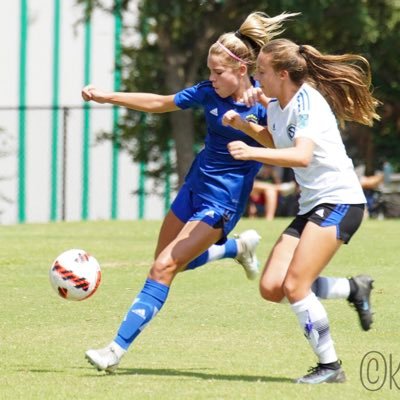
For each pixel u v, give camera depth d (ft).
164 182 295.28
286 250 69.00
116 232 175.63
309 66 69.51
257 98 73.92
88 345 82.07
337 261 129.59
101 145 297.33
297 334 86.48
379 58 283.38
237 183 76.38
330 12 268.82
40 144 285.84
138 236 167.63
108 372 70.95
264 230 174.19
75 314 95.76
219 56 74.69
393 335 86.12
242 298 103.35
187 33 277.44
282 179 242.78
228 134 75.72
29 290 109.29
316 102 67.21
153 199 307.99
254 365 74.28
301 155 65.10
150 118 289.33
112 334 86.63
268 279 68.39
